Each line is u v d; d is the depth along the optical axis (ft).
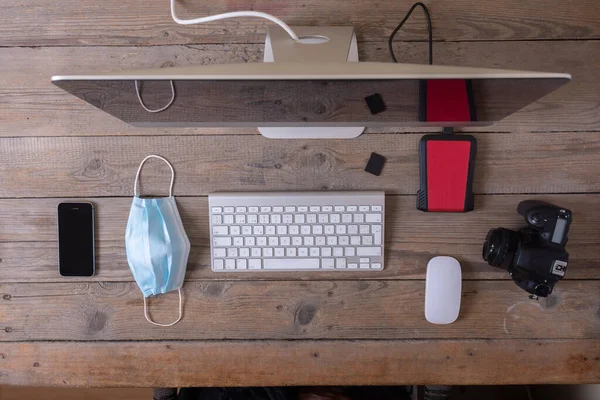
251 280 3.61
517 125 3.48
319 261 3.49
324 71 2.21
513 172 3.51
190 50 3.47
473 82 2.26
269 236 3.48
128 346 3.63
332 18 3.45
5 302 3.62
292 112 2.73
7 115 3.51
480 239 3.57
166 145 3.53
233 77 2.16
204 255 3.59
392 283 3.59
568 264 3.57
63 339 3.64
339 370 3.63
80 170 3.55
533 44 3.43
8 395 4.69
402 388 4.33
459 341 3.60
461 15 3.43
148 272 3.47
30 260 3.60
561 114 3.47
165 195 3.57
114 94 2.47
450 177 3.41
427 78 2.16
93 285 3.61
